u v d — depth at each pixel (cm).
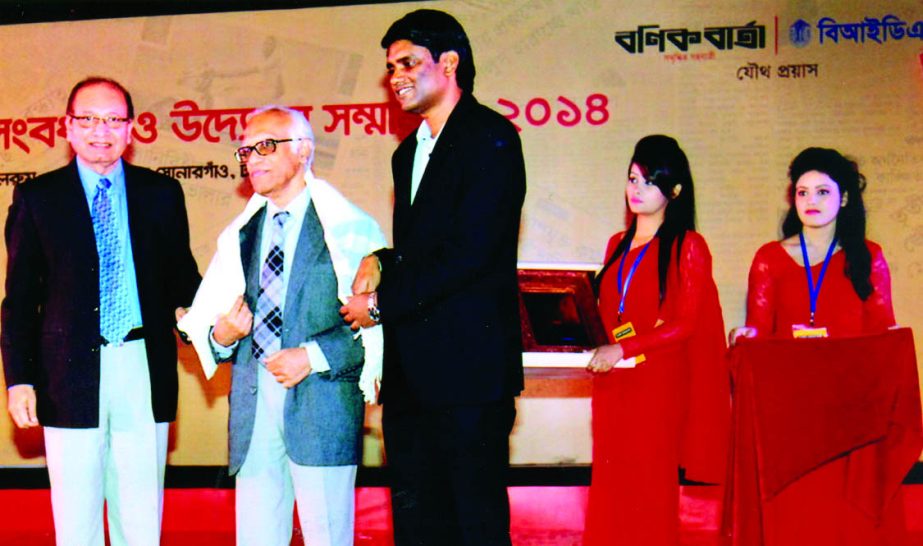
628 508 345
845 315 372
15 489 517
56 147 561
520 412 530
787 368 333
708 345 359
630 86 533
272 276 275
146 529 297
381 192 542
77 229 293
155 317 300
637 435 345
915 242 513
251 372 273
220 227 550
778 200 522
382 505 472
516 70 538
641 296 351
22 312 294
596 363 293
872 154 518
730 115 527
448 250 236
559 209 536
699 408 359
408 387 249
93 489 292
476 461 239
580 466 523
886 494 334
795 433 331
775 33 525
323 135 546
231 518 476
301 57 549
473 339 242
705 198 526
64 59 562
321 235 273
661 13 532
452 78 254
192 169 553
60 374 288
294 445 262
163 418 298
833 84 521
